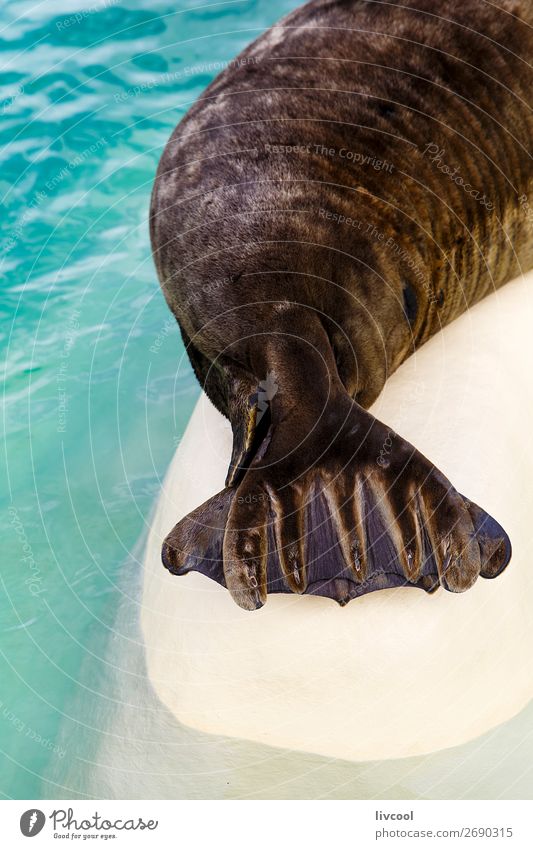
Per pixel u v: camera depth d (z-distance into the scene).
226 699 3.04
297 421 2.92
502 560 2.73
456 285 3.79
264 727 3.00
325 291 3.15
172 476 3.76
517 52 3.72
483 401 3.53
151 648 3.28
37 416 4.38
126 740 3.14
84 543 3.83
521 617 3.15
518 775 2.93
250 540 2.78
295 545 2.78
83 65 6.43
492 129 3.68
